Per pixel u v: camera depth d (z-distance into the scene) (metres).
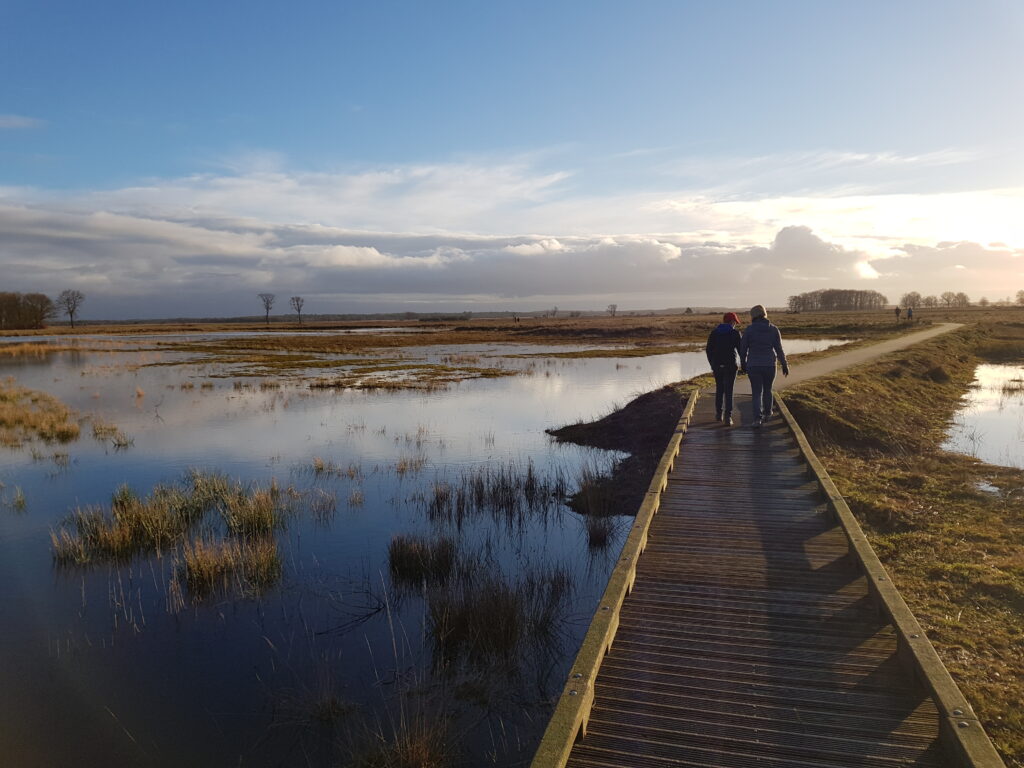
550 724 3.75
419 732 5.36
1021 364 33.88
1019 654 5.52
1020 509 9.33
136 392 27.50
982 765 3.25
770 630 5.12
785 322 78.56
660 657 4.77
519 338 74.12
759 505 8.09
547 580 8.43
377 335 88.69
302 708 5.87
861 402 16.61
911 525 8.82
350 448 16.69
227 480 13.30
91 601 8.04
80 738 5.51
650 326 81.00
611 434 16.95
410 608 7.80
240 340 76.31
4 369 40.69
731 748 3.82
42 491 13.16
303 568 9.03
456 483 13.23
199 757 5.30
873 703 4.19
